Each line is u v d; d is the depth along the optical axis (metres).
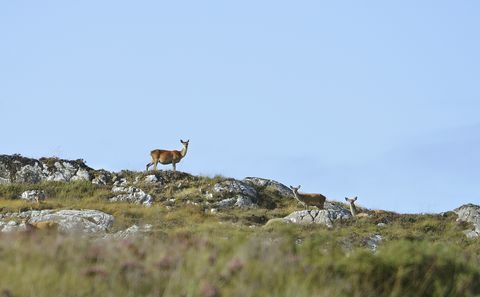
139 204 163.25
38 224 112.19
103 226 137.38
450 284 51.97
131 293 44.75
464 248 132.62
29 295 42.78
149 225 137.88
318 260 51.75
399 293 49.56
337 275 50.03
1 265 46.97
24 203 155.88
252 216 156.50
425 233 147.25
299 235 121.06
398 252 52.94
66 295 43.56
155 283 46.25
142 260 50.97
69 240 53.28
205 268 48.22
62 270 47.34
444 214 159.62
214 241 57.16
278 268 49.12
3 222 141.75
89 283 45.47
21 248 50.81
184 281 46.41
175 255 50.84
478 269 55.56
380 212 163.00
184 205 163.12
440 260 53.28
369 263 51.41
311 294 46.22
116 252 51.31
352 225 147.38
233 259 49.50
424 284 50.72
